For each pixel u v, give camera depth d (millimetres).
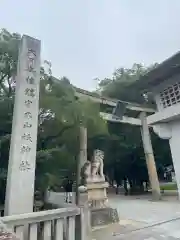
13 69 8250
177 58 12102
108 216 8711
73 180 13234
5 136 7797
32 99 6707
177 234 7164
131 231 7598
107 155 20812
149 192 23047
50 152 8703
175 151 14438
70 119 8930
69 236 4914
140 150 21234
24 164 6082
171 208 12133
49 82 9102
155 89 15180
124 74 20938
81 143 11508
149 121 15469
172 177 33125
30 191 5996
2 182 7832
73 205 5953
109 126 19500
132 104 16844
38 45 7340
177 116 13539
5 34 8695
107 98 15461
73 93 9844
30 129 6438
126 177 23891
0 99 8109
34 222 4434
